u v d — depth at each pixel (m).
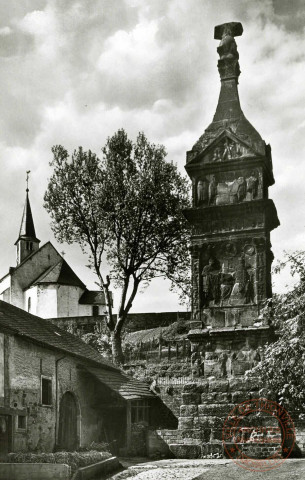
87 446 31.27
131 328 59.41
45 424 29.06
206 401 33.34
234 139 35.66
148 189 49.88
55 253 94.50
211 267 35.09
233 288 34.59
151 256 50.34
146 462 29.27
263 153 35.09
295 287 24.44
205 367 33.94
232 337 33.91
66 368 32.03
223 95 37.28
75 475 21.19
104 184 50.38
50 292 86.12
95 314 87.25
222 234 35.09
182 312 59.28
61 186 51.62
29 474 20.66
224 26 38.62
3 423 25.36
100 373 34.84
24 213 106.56
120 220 49.88
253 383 32.94
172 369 43.09
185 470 25.25
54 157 52.09
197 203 35.72
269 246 35.56
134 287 50.25
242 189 35.12
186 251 50.50
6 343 26.06
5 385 25.67
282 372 23.84
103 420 35.16
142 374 42.06
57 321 65.88
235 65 37.72
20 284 90.25
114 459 26.36
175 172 51.25
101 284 50.50
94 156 51.97
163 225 50.06
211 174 35.88
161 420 36.06
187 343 46.94
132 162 51.31
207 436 32.31
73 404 32.72
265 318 33.50
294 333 23.67
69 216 51.25
